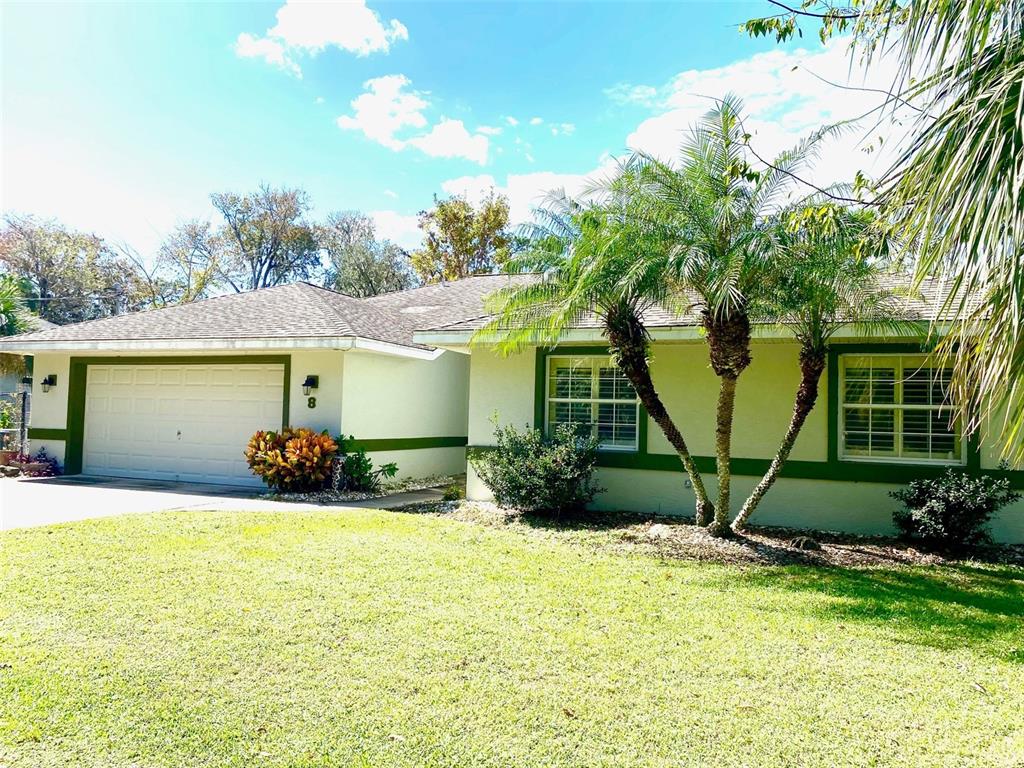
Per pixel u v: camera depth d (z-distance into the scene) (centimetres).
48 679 387
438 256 3531
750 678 410
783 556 768
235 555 698
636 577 655
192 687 381
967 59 275
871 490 918
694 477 880
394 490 1328
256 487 1279
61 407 1474
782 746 329
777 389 979
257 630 475
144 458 1407
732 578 662
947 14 279
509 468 989
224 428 1330
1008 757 321
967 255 260
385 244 4100
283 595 559
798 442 962
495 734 336
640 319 870
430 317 1612
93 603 527
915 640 485
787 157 758
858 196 570
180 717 347
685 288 799
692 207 743
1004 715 364
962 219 258
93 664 409
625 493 1049
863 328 795
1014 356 260
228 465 1322
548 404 1118
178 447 1374
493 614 524
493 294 913
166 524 852
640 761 314
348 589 582
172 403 1385
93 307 3547
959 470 870
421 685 390
